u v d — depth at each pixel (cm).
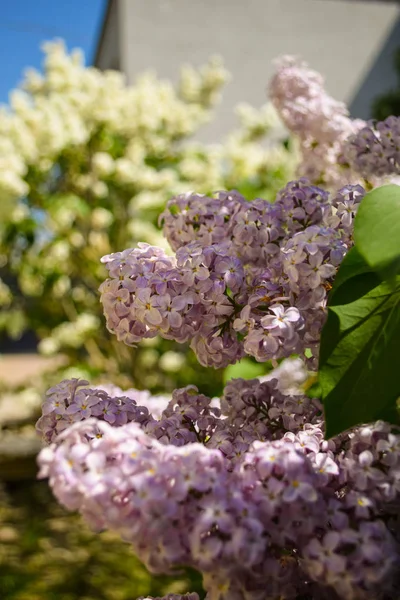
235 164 132
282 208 39
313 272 31
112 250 131
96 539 127
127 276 33
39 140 120
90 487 26
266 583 28
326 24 208
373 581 26
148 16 183
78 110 125
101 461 27
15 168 118
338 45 211
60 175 136
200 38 189
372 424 32
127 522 26
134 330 34
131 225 123
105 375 135
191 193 42
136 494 26
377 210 29
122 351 134
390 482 29
